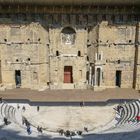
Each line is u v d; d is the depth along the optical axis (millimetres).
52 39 72438
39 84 73312
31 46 71250
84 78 74938
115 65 73500
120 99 66000
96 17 71750
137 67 72750
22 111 60250
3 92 69625
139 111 59188
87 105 63688
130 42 72688
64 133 50500
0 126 52594
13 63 71938
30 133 50531
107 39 71938
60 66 74062
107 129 52781
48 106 63062
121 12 71062
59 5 69188
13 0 68125
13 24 70125
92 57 73438
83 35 72812
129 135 49156
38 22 70750
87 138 48750
